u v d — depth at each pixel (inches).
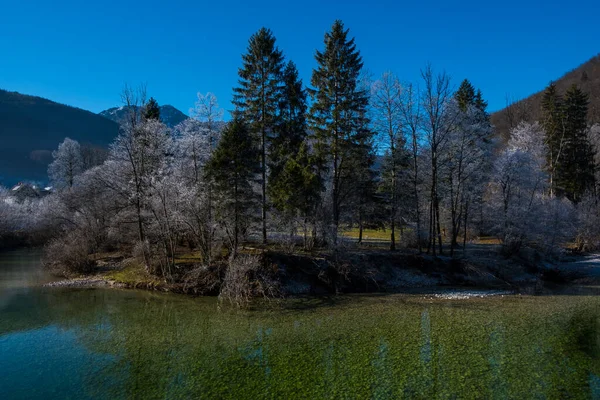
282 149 1240.2
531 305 886.4
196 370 526.6
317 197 1147.9
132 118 1195.3
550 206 1519.4
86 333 692.7
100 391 466.0
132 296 986.1
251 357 572.4
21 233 2064.5
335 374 507.2
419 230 1318.9
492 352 581.6
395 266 1189.1
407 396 443.2
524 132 1830.7
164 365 545.0
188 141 1204.5
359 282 1074.1
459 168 1283.2
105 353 593.3
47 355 585.0
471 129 1309.1
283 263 1053.8
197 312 836.0
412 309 851.4
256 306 884.6
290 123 1359.5
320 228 1153.4
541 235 1432.1
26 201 2379.4
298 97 1424.7
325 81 1317.7
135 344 633.6
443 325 725.3
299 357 569.9
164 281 1062.4
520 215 1406.3
